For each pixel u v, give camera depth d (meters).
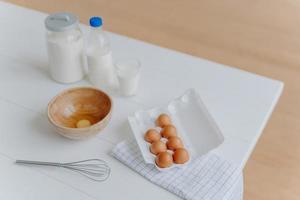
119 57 2.04
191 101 1.79
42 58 2.04
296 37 3.15
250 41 3.11
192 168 1.60
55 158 1.64
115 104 1.83
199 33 3.17
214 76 1.95
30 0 3.51
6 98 1.86
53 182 1.58
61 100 1.74
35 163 1.62
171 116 1.77
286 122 2.65
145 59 2.04
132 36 3.14
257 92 1.88
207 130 1.70
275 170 2.43
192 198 1.51
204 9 3.41
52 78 1.94
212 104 1.83
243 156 1.65
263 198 2.32
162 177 1.57
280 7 3.44
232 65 2.95
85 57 1.93
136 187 1.56
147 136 1.67
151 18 3.31
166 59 2.04
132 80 1.82
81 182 1.57
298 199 2.31
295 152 2.51
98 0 3.50
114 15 3.34
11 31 2.20
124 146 1.66
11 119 1.78
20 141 1.70
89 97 1.76
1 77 1.95
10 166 1.62
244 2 3.50
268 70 2.92
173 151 1.65
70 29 1.79
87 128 1.62
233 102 1.84
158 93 1.87
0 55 2.06
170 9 3.41
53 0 3.51
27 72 1.97
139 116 1.75
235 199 1.66
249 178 2.40
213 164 1.61
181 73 1.96
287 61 2.98
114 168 1.61
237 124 1.76
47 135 1.72
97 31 1.86
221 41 3.11
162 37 3.14
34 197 1.54
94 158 1.64
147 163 1.61
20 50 2.09
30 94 1.87
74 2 3.48
